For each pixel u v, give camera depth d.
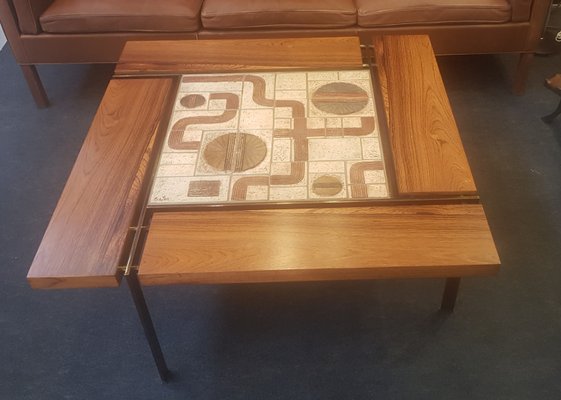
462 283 1.73
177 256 1.28
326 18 2.28
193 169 1.51
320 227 1.33
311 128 1.63
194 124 1.66
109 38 2.36
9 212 2.06
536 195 2.00
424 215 1.35
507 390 1.48
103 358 1.60
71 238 1.33
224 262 1.26
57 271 1.25
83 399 1.51
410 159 1.49
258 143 1.58
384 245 1.29
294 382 1.52
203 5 2.34
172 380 1.54
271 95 1.76
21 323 1.70
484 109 2.39
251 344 1.61
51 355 1.62
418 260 1.25
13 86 2.70
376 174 1.47
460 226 1.32
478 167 2.13
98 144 1.59
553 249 1.81
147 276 1.25
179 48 1.98
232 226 1.34
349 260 1.26
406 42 1.94
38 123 2.46
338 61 1.89
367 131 1.61
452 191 1.40
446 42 2.33
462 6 2.23
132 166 1.52
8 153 2.32
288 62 1.89
